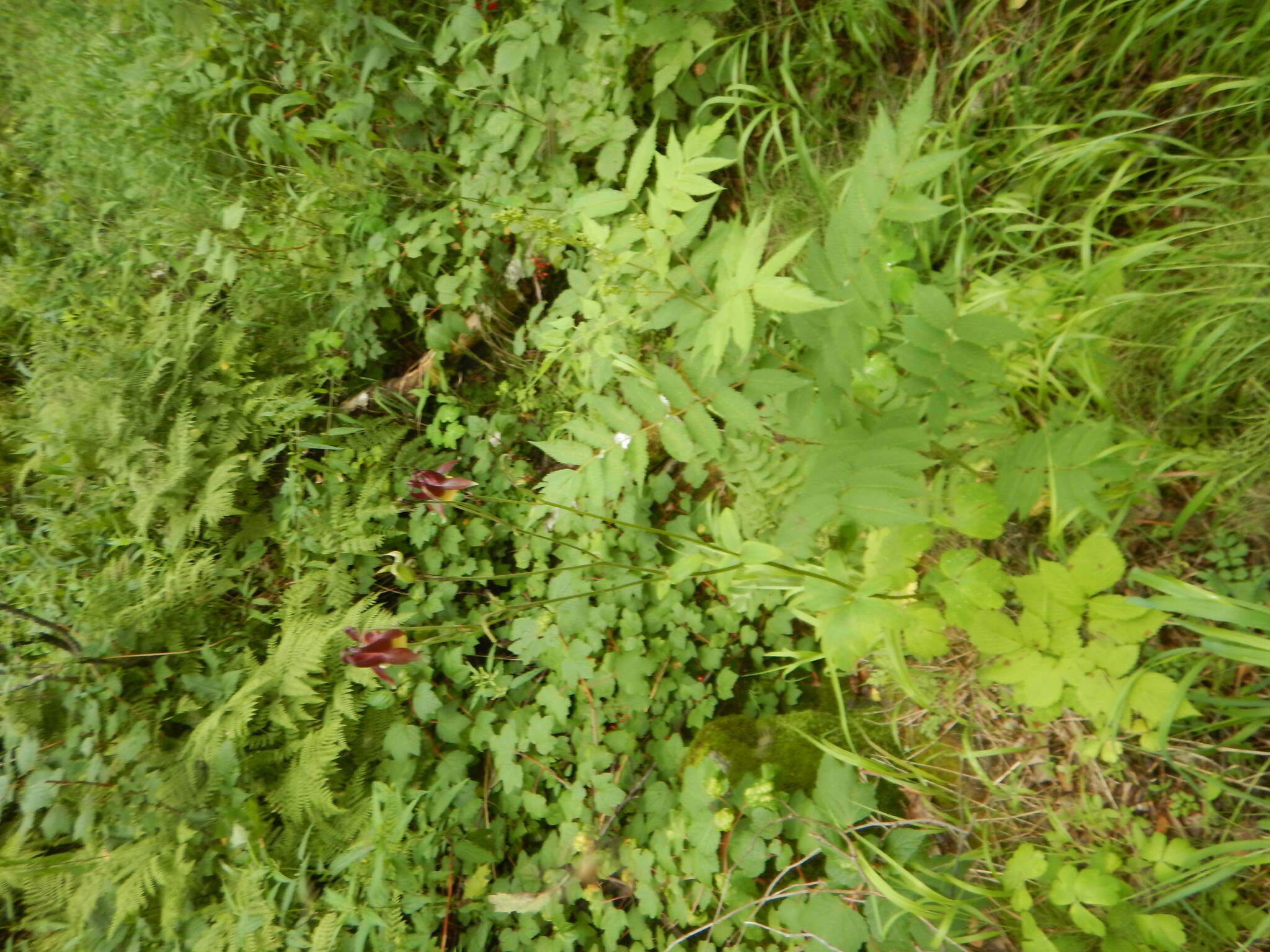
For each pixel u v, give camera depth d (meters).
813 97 2.71
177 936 2.41
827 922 2.00
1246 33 1.97
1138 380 2.02
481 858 2.37
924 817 2.10
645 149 1.77
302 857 2.27
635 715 2.54
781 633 2.52
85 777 2.62
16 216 4.00
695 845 2.19
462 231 3.16
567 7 2.67
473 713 2.64
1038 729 2.04
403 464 2.99
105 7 3.72
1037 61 2.33
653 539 2.64
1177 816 1.83
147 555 2.88
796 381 1.65
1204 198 2.10
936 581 1.79
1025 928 1.73
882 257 2.03
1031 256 2.20
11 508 3.31
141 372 3.13
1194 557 1.94
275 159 3.55
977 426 1.98
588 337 2.58
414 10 3.28
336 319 3.18
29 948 2.58
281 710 2.52
